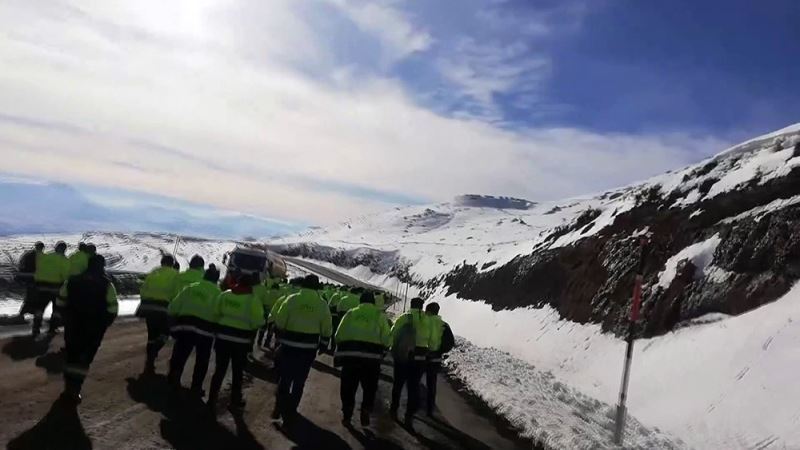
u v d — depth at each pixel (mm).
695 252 18891
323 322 9227
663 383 15008
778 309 14219
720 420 11688
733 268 17000
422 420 10820
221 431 8062
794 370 11508
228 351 9344
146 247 82125
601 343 20875
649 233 22812
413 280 81688
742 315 15344
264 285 17172
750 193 19031
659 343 17422
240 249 28094
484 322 35438
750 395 11734
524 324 29359
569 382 19250
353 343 9492
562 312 26562
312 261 121875
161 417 8219
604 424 11859
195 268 11703
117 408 8328
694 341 15789
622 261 23438
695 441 11375
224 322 9328
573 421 11484
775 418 10609
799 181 17469
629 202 26672
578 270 27422
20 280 14852
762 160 19969
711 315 16609
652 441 10906
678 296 18203
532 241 40125
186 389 10227
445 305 49750
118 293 27922
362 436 9023
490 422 11250
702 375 13898
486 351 24516
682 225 21031
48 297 13477
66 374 8086
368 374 9555
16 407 7625
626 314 20562
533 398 13711
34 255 14875
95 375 10320
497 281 39438
